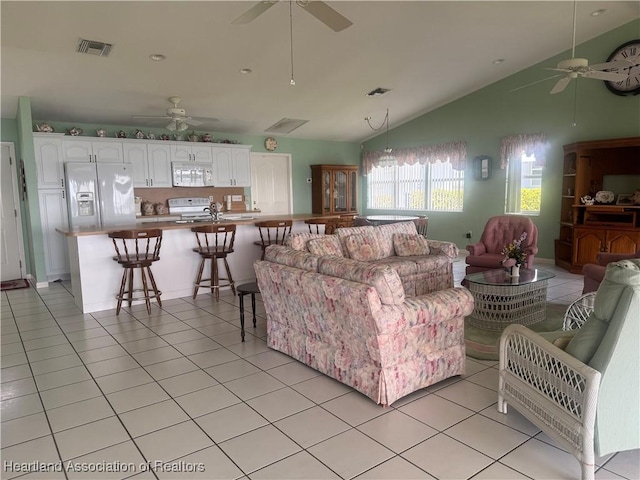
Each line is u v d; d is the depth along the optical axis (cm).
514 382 234
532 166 718
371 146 982
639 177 598
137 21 407
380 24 477
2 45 424
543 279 395
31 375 313
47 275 625
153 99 614
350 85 650
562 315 429
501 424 238
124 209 655
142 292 501
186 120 595
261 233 549
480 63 641
